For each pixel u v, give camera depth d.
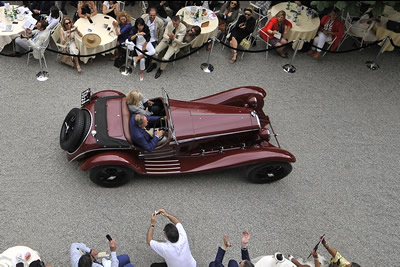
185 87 8.73
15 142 7.01
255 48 10.18
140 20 8.44
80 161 6.52
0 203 6.12
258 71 9.48
